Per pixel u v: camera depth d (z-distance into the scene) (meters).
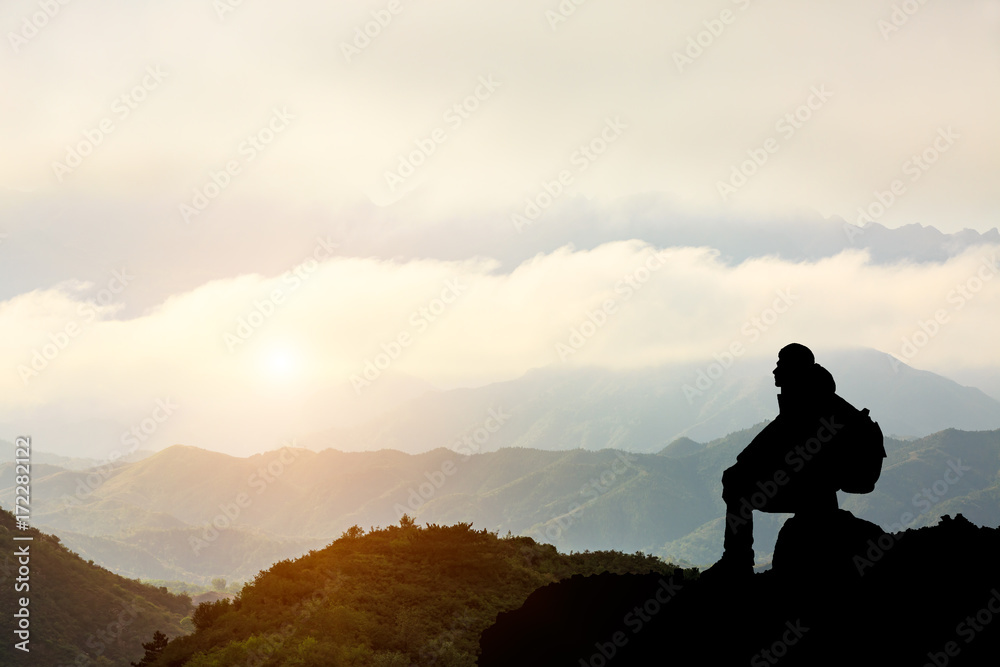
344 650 14.20
